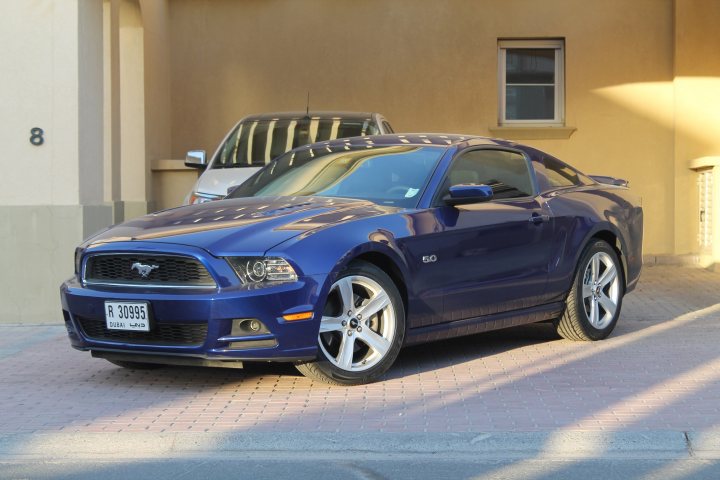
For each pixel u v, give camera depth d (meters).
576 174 8.23
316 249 5.94
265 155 10.77
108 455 5.01
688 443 4.98
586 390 6.09
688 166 13.43
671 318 9.09
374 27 13.79
